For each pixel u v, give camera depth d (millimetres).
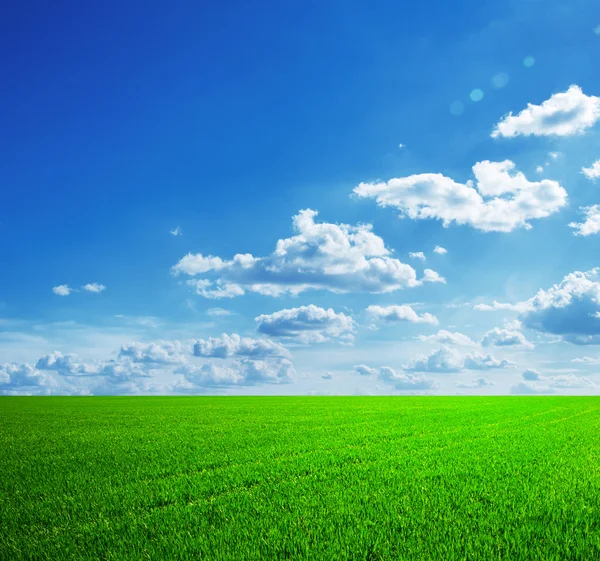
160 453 16953
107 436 22797
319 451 17266
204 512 9391
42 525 8727
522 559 6906
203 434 23219
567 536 7836
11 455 16922
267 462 14930
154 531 8188
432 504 9867
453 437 21828
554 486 11695
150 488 11445
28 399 71688
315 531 8047
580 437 21906
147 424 29125
